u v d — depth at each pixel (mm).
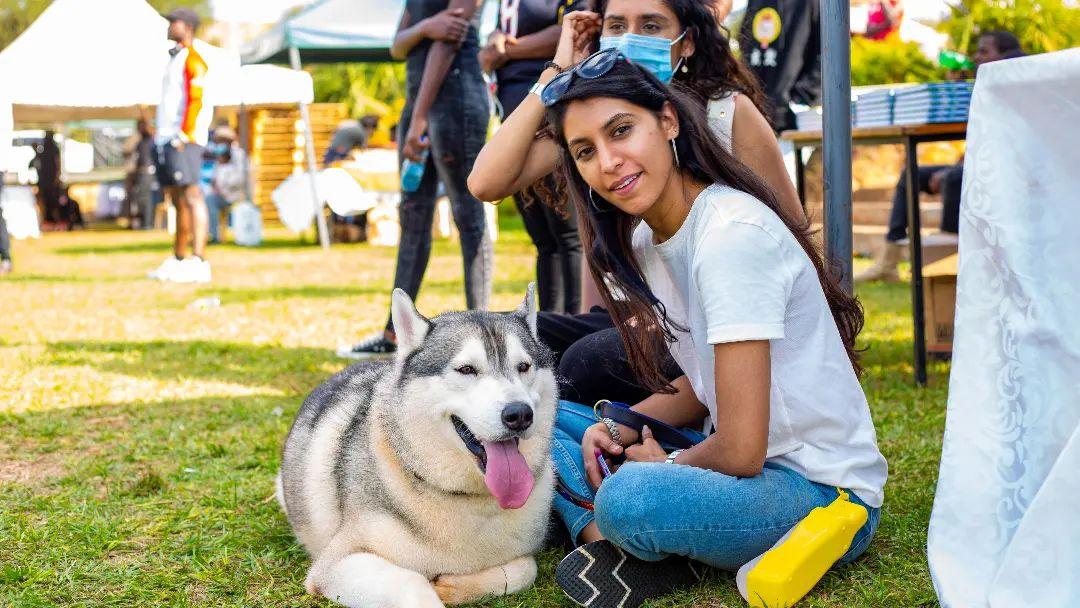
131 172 22484
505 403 2523
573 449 3025
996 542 2162
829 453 2568
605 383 3357
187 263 11648
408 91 5801
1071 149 2039
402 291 2760
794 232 2600
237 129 19328
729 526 2459
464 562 2689
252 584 2854
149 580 2850
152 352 6902
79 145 27594
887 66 11047
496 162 3303
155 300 9828
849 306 2773
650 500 2430
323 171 15508
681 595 2604
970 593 2166
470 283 5758
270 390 5617
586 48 3424
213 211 17781
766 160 3305
